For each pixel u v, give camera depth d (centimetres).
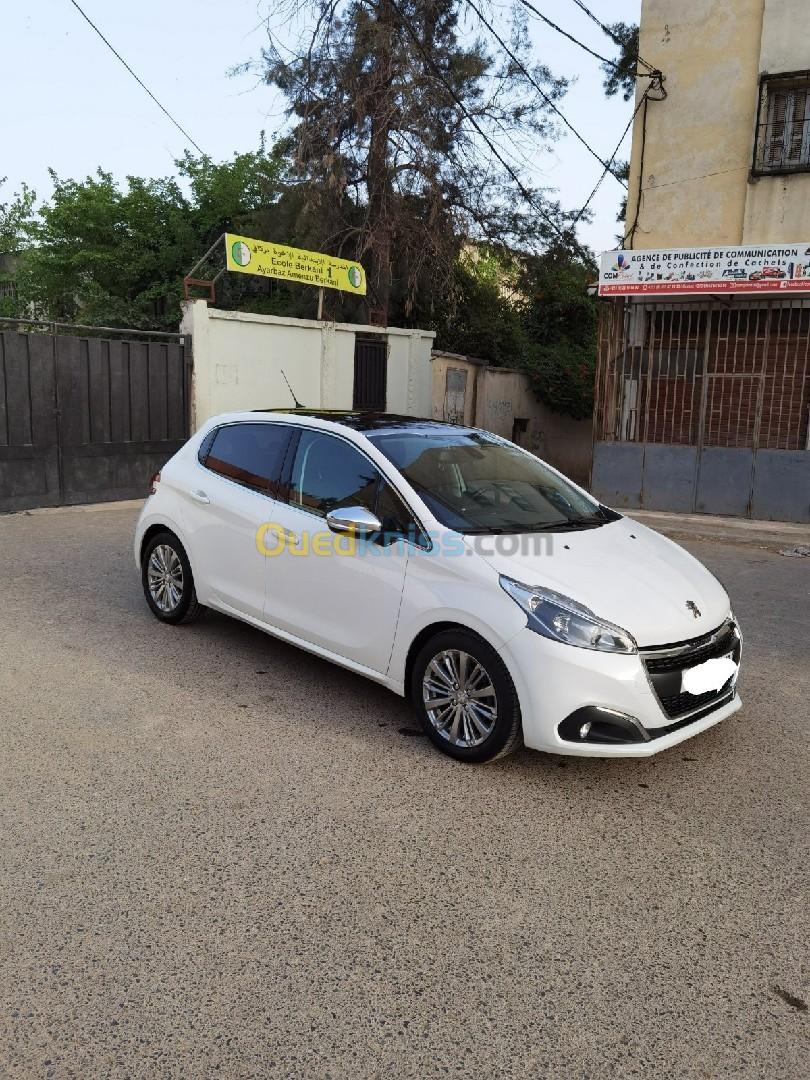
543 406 2025
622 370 1211
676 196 1259
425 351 1551
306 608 475
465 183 1598
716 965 272
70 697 468
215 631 591
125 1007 245
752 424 1152
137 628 593
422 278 1641
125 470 1169
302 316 1748
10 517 1013
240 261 1221
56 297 2108
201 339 1205
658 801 378
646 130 1266
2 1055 227
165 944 272
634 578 405
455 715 406
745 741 445
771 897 309
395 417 539
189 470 569
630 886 313
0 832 332
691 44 1223
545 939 282
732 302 1144
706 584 433
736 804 377
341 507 453
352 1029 240
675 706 382
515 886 310
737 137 1212
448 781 388
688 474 1169
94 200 1983
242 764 397
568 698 363
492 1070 227
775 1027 246
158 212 2052
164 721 441
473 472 480
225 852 324
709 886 315
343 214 1590
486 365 1773
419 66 1470
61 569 757
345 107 1489
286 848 329
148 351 1170
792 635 636
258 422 538
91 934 276
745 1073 229
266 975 260
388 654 431
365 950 273
